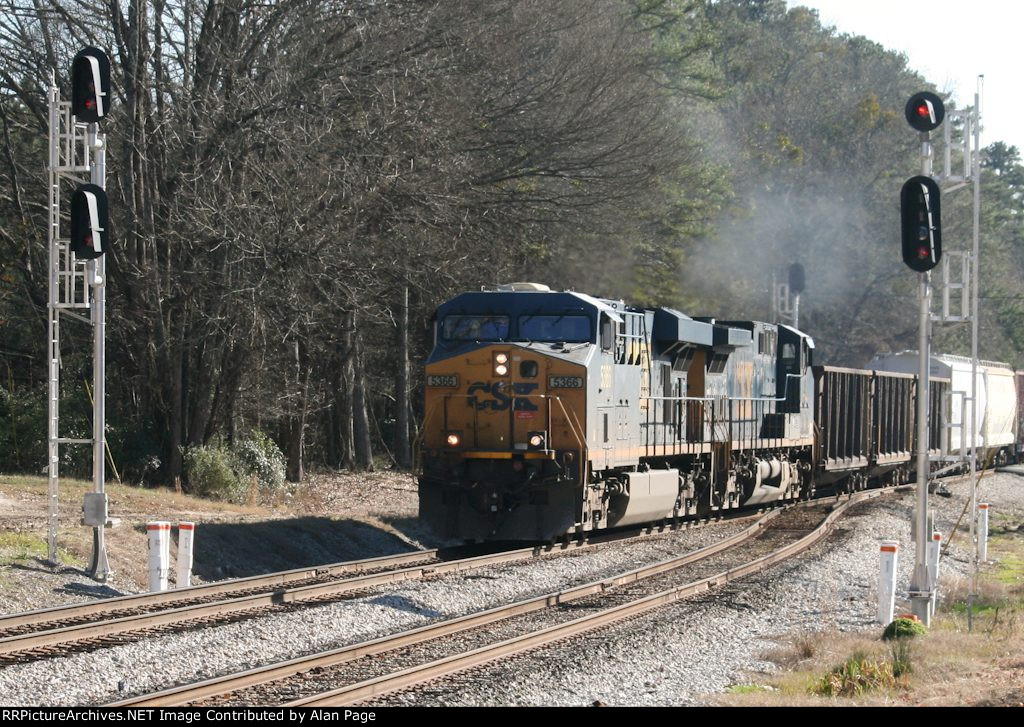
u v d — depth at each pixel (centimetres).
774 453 8244
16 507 5650
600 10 9506
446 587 4303
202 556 5144
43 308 8606
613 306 5791
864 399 9812
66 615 3622
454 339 5534
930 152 4122
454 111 8238
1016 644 3659
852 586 4997
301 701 2503
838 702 2848
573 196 8912
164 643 3167
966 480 11531
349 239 7594
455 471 5366
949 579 5262
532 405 5284
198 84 8056
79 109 4522
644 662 3212
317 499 8512
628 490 5781
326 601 4059
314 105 7800
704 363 6900
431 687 2780
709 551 5709
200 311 7894
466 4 8250
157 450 8088
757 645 3681
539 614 3922
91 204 4478
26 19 8244
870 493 9762
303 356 9988
